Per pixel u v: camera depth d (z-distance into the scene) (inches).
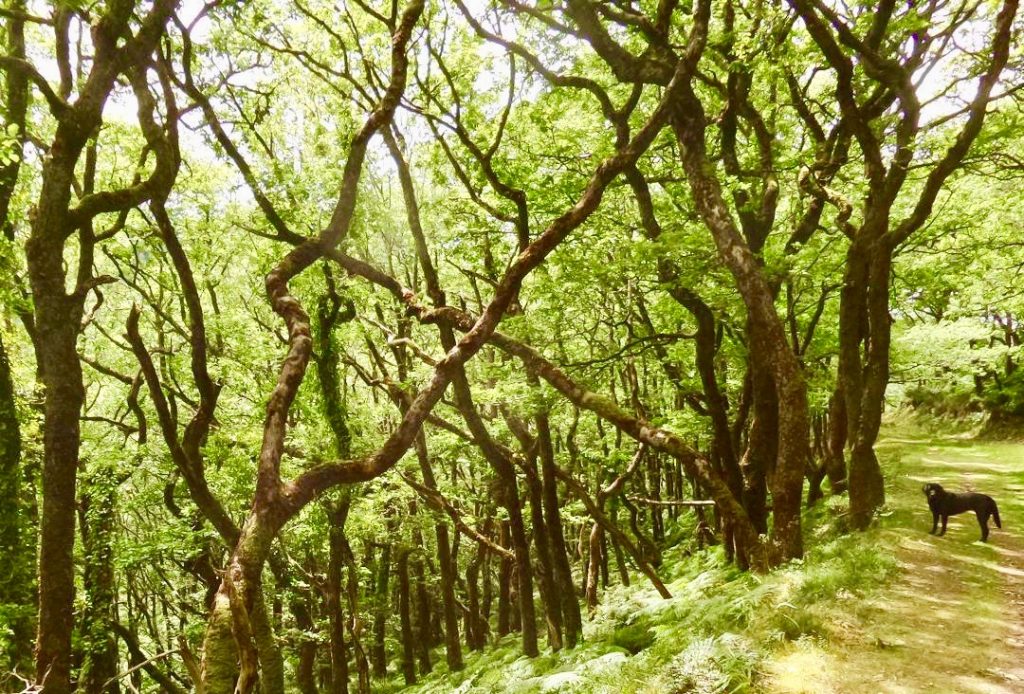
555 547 517.3
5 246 440.1
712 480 362.9
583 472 898.1
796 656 244.1
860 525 435.2
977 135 396.2
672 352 601.6
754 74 445.4
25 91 451.2
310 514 593.6
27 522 507.8
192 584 879.1
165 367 681.0
